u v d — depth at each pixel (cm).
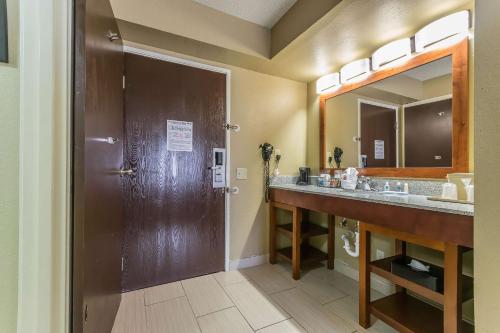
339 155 226
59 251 60
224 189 218
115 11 151
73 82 67
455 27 134
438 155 149
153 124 187
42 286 57
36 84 58
